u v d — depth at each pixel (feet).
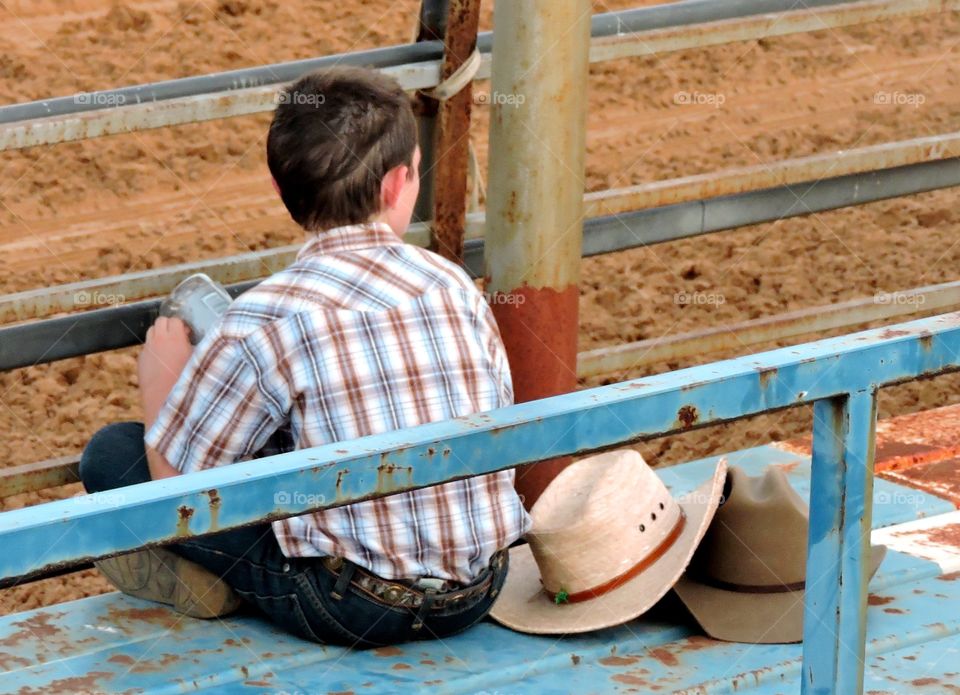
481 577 24.54
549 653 24.30
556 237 30.58
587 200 33.86
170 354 25.61
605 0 85.51
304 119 23.45
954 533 29.99
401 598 23.67
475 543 23.95
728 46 82.79
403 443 15.15
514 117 29.81
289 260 32.35
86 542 13.52
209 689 23.03
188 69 73.41
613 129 73.41
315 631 24.26
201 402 22.79
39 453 48.37
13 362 28.91
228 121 69.41
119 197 64.44
